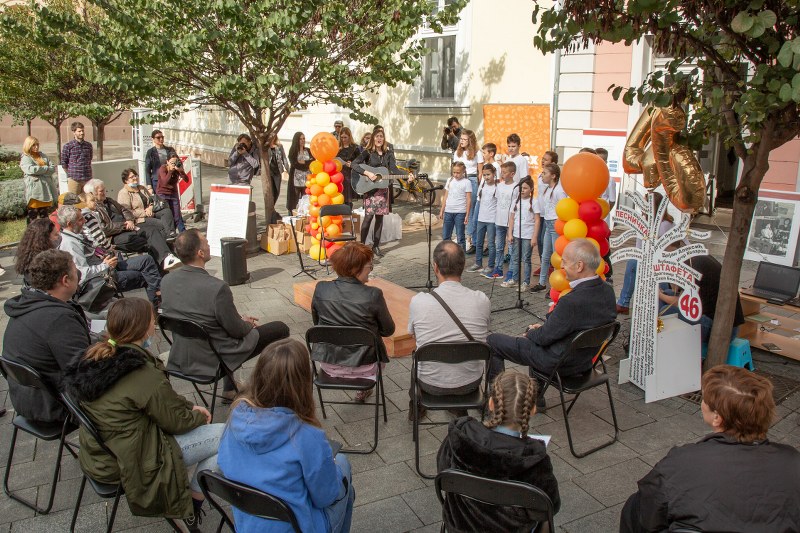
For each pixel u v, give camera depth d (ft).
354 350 14.16
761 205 27.86
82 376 9.98
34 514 12.03
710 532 7.04
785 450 7.41
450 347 12.62
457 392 13.41
